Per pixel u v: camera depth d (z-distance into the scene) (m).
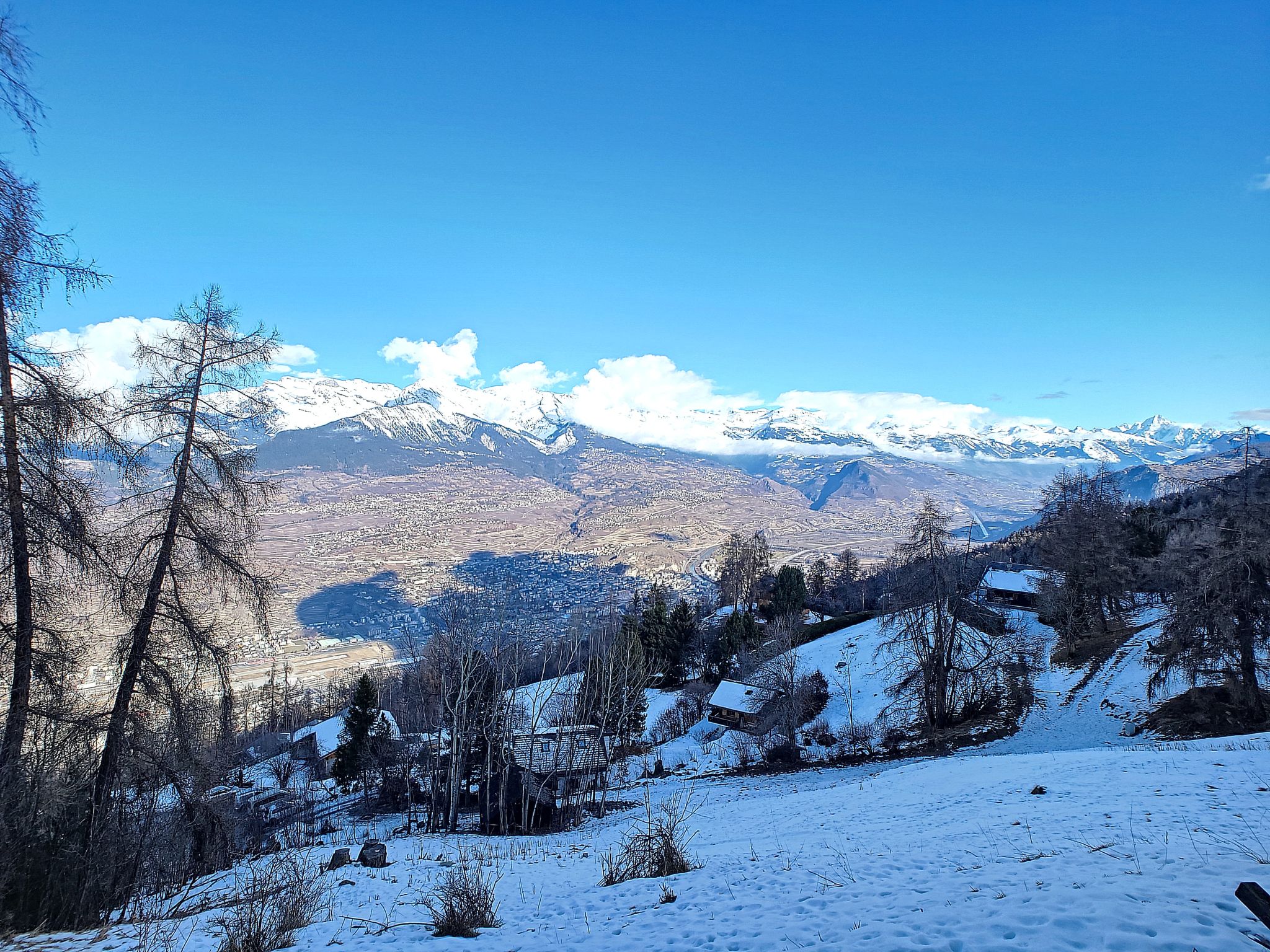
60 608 13.11
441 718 32.69
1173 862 8.64
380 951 8.73
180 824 16.14
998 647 39.22
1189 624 30.05
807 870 11.29
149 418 14.34
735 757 43.69
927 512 38.56
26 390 12.33
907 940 6.95
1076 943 6.24
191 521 14.78
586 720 38.88
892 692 41.19
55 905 11.75
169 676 14.42
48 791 12.18
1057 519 60.44
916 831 14.12
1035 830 12.00
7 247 10.99
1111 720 34.62
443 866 16.17
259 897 11.06
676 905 10.05
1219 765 16.70
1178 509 71.50
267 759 56.66
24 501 12.11
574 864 16.08
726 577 99.69
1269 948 5.80
